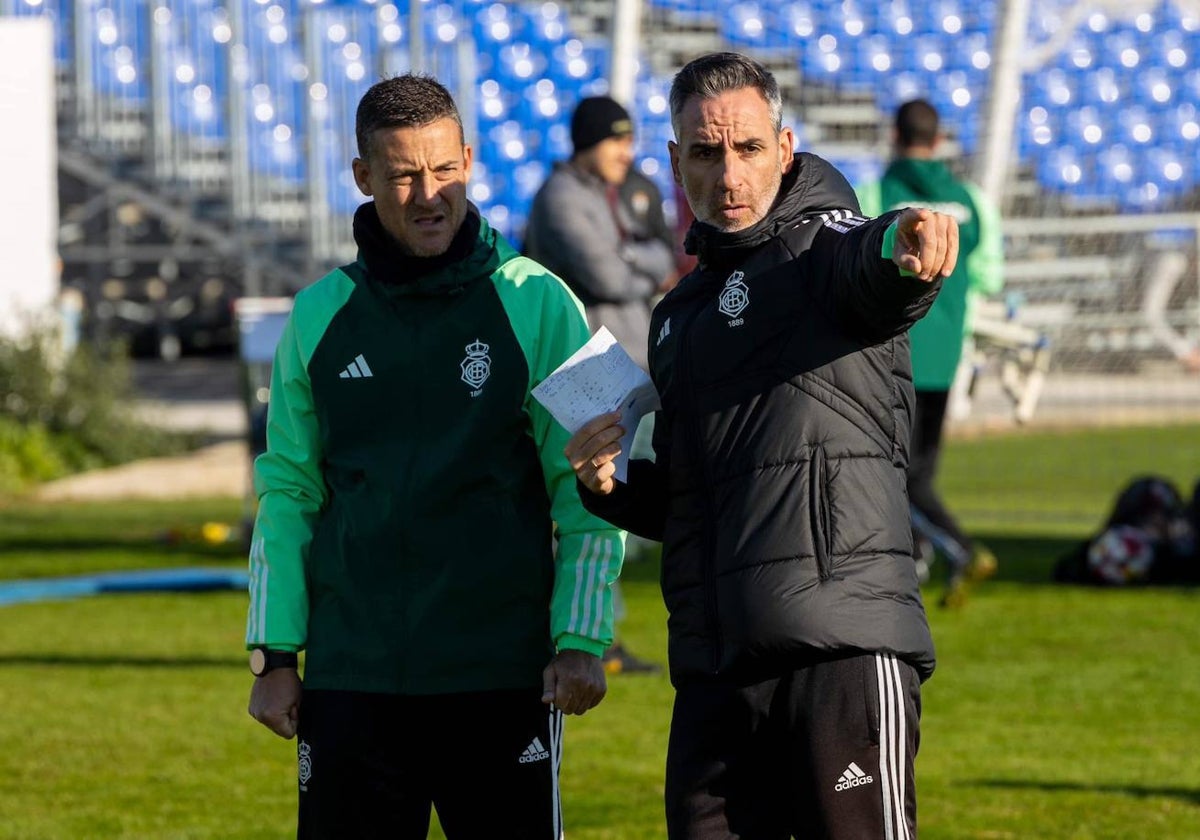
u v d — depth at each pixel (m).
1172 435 52.53
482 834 10.20
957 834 14.98
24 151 52.91
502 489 10.17
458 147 10.09
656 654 23.34
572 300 10.49
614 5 42.72
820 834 9.43
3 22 52.88
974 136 60.03
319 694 10.12
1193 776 16.94
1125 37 66.88
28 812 16.03
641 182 21.92
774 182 9.86
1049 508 39.94
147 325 82.94
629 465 10.17
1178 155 64.94
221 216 61.31
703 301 10.04
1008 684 21.39
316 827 10.14
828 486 9.48
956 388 55.41
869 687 9.35
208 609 27.83
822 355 9.56
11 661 23.53
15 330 52.44
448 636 10.01
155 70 61.22
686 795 9.68
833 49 62.53
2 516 41.41
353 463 10.25
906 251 8.85
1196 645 23.75
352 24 58.41
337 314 10.32
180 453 54.12
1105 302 60.81
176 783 17.17
